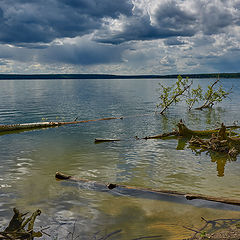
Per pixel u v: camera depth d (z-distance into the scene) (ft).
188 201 31.37
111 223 26.30
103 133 79.36
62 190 35.17
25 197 32.86
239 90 304.71
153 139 70.03
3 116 119.03
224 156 52.95
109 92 315.58
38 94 276.62
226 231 23.61
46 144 64.69
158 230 24.59
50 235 24.17
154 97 235.20
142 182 38.42
